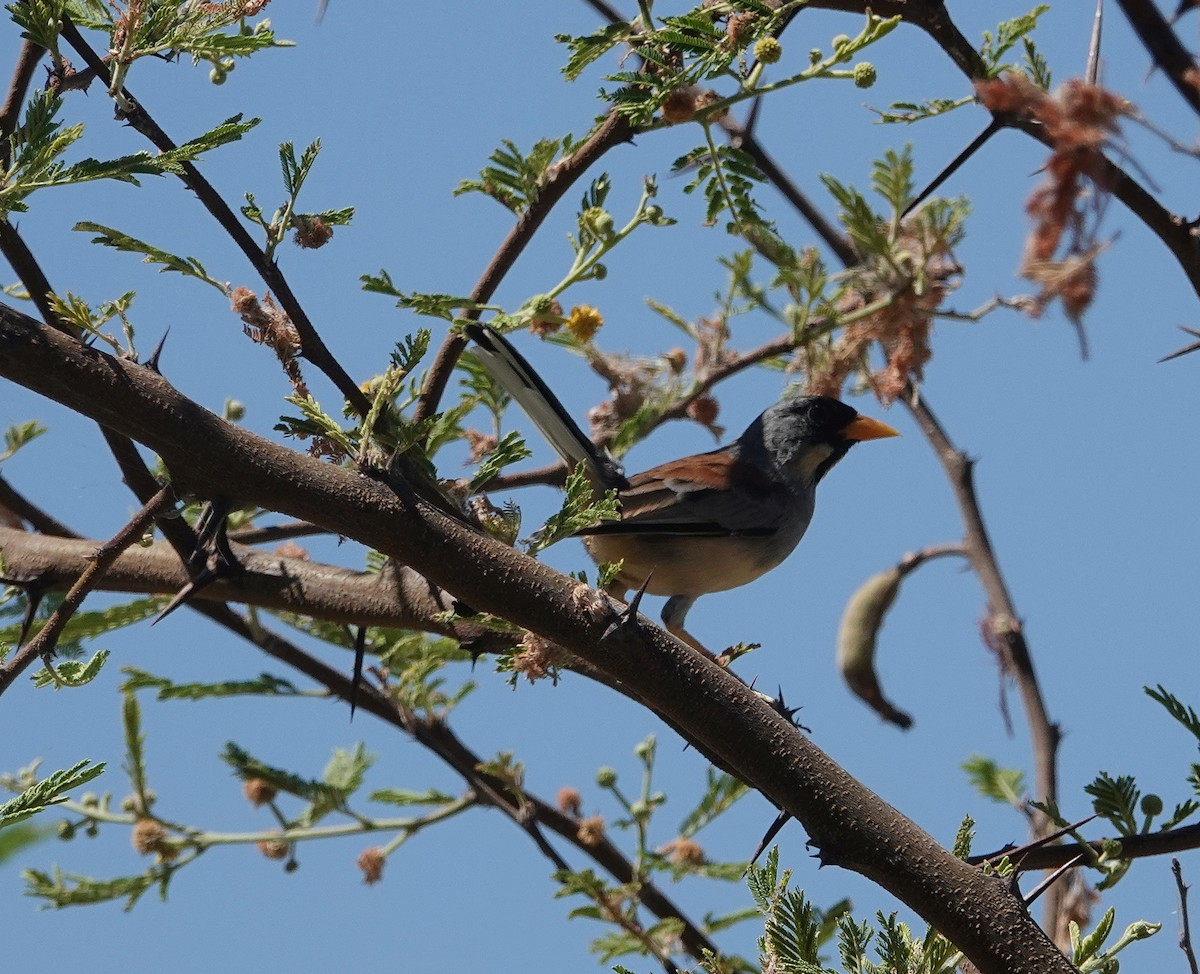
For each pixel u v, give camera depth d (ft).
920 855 22.39
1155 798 24.80
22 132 22.57
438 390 32.58
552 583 23.02
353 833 39.45
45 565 31.17
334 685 40.09
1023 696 38.75
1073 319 17.57
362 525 22.71
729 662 29.01
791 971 22.70
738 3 28.43
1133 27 30.17
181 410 22.06
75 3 27.55
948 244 35.47
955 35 30.53
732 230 32.37
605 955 34.22
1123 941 23.63
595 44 28.99
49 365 21.57
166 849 38.09
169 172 23.07
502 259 32.68
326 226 26.03
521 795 37.19
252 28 26.81
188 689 38.91
